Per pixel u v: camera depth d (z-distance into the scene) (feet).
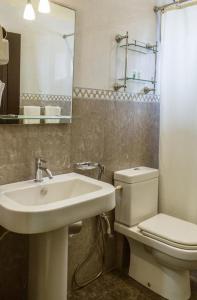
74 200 4.03
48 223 3.67
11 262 5.14
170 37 6.73
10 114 4.75
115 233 6.94
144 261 6.39
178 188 6.91
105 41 6.02
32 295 4.84
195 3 6.23
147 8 6.84
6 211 3.71
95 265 6.59
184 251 5.27
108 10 5.99
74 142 5.74
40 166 5.01
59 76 5.33
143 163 7.34
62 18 5.24
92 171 6.14
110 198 4.47
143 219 6.70
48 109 5.22
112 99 6.34
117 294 6.10
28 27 4.82
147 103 7.20
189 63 6.48
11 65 4.70
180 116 6.74
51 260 4.53
